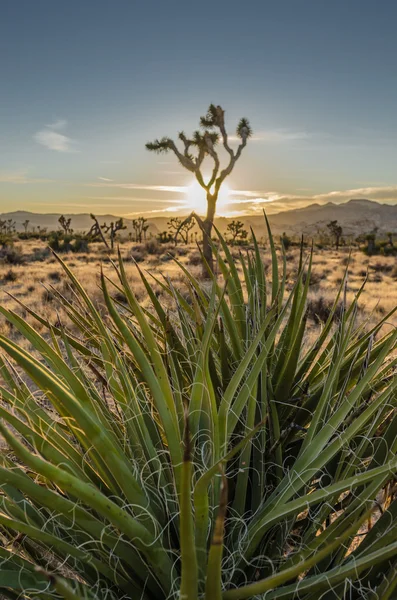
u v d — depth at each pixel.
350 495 2.36
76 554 1.72
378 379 3.13
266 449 2.65
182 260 32.34
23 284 19.91
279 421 2.90
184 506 1.26
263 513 2.04
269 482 2.53
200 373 1.87
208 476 1.46
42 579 1.71
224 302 2.85
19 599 1.78
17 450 1.32
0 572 1.65
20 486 1.50
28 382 5.80
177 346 2.62
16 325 1.84
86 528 1.65
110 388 2.32
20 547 2.02
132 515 1.97
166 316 2.64
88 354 3.07
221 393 2.66
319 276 23.58
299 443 2.94
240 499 2.17
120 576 1.85
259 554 2.12
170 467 2.13
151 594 1.90
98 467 2.07
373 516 3.50
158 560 1.67
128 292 1.74
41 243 56.38
